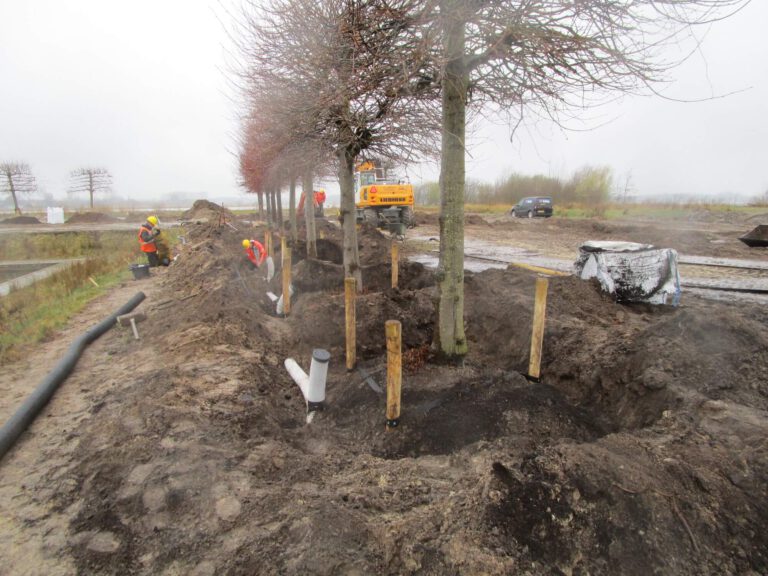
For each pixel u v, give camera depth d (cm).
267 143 808
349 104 515
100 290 985
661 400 350
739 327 393
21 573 235
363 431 386
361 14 360
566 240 1848
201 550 238
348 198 711
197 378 446
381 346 557
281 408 436
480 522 224
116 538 253
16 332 695
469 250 1547
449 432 356
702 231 1978
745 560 208
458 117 389
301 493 275
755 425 286
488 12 308
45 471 327
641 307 659
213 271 925
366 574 214
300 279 874
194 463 301
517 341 538
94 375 513
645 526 220
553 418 368
